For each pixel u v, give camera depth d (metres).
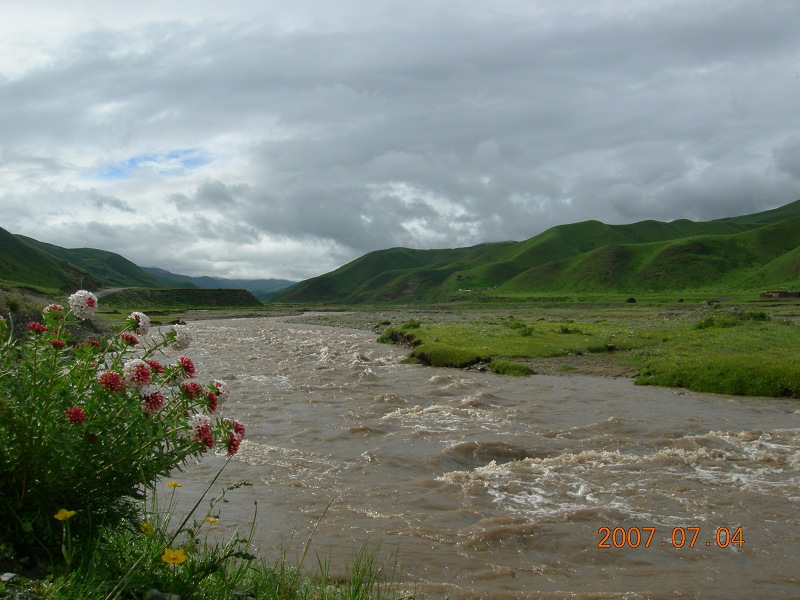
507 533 9.98
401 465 14.08
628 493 12.20
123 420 5.89
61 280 182.50
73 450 5.67
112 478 6.06
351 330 67.00
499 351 33.84
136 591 5.33
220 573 6.16
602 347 36.41
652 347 35.16
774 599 7.99
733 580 8.54
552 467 13.93
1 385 5.69
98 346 6.25
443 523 10.49
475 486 12.43
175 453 6.23
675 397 23.17
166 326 71.50
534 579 8.51
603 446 16.02
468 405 20.91
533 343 36.88
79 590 4.90
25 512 5.71
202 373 28.73
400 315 109.81
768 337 34.62
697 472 13.62
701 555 9.41
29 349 5.89
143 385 5.86
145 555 5.66
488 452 15.30
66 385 5.98
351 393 23.41
